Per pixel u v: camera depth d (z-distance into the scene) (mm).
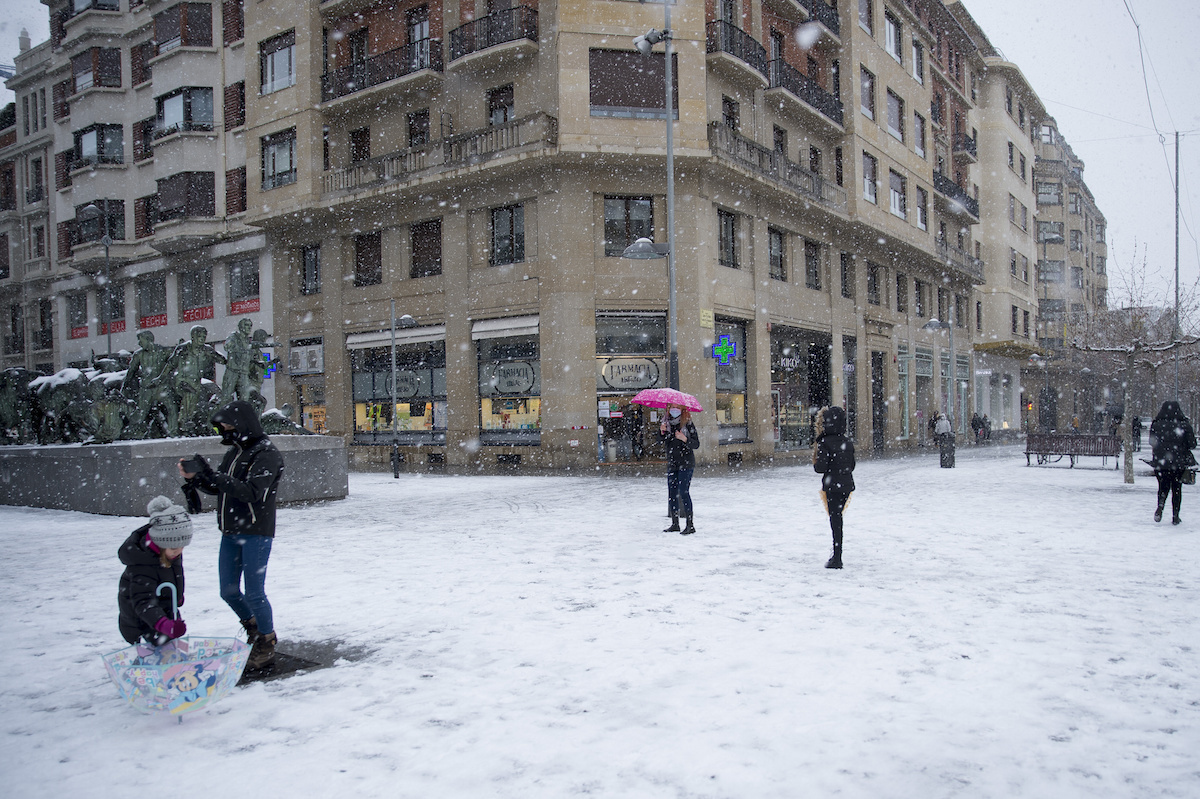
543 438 22422
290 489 13430
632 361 22625
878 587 6281
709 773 3018
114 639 5223
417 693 3979
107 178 34438
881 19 31312
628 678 4133
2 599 6434
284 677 4277
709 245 22969
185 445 12656
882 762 3105
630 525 10250
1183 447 9570
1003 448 34406
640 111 22047
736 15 24859
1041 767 3057
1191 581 6387
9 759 3275
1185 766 3059
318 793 2902
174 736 3484
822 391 29406
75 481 13234
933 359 38031
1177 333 19406
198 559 8203
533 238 22797
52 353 39375
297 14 26781
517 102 23328
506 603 5895
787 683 4023
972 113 44000
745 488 15523
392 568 7398
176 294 32906
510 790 2896
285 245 28375
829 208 27156
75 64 35344
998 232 45906
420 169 23875
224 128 30562
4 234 41156
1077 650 4535
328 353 27141
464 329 23922
